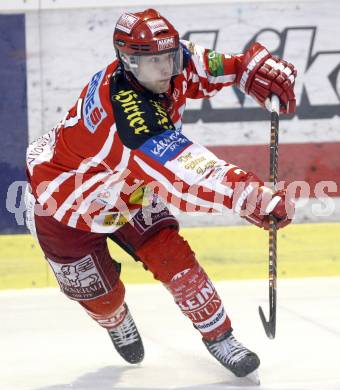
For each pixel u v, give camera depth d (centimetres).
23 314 1293
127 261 1470
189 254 908
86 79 1447
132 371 981
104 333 1170
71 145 871
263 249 1477
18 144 1451
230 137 1466
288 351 1036
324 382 890
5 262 1461
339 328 1143
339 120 1474
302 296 1345
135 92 817
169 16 1442
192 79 930
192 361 1018
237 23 1448
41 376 969
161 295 1388
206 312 903
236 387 888
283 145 1472
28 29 1432
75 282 934
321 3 1452
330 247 1481
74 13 1434
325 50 1461
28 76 1440
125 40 816
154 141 786
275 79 925
